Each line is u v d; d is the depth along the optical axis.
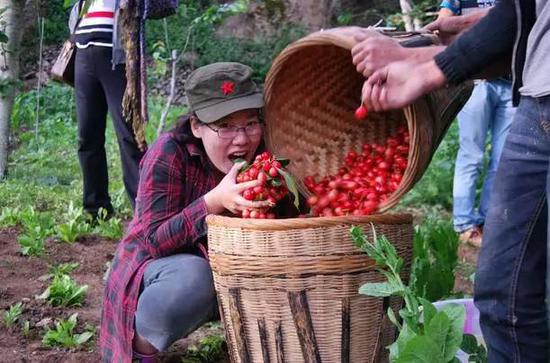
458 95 3.05
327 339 2.90
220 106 3.10
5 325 4.37
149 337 3.18
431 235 4.27
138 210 3.33
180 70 16.48
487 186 6.50
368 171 3.20
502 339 2.45
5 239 6.27
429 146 2.87
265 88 3.17
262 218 3.01
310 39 2.88
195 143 3.28
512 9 2.34
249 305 2.92
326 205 3.12
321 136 3.36
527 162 2.32
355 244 2.85
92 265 5.65
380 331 2.98
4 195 7.92
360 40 2.73
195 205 3.11
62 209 7.43
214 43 17.05
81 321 4.48
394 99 2.56
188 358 3.91
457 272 5.77
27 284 5.16
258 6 16.61
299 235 2.82
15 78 8.27
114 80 6.15
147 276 3.24
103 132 6.57
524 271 2.36
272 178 2.98
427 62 2.52
